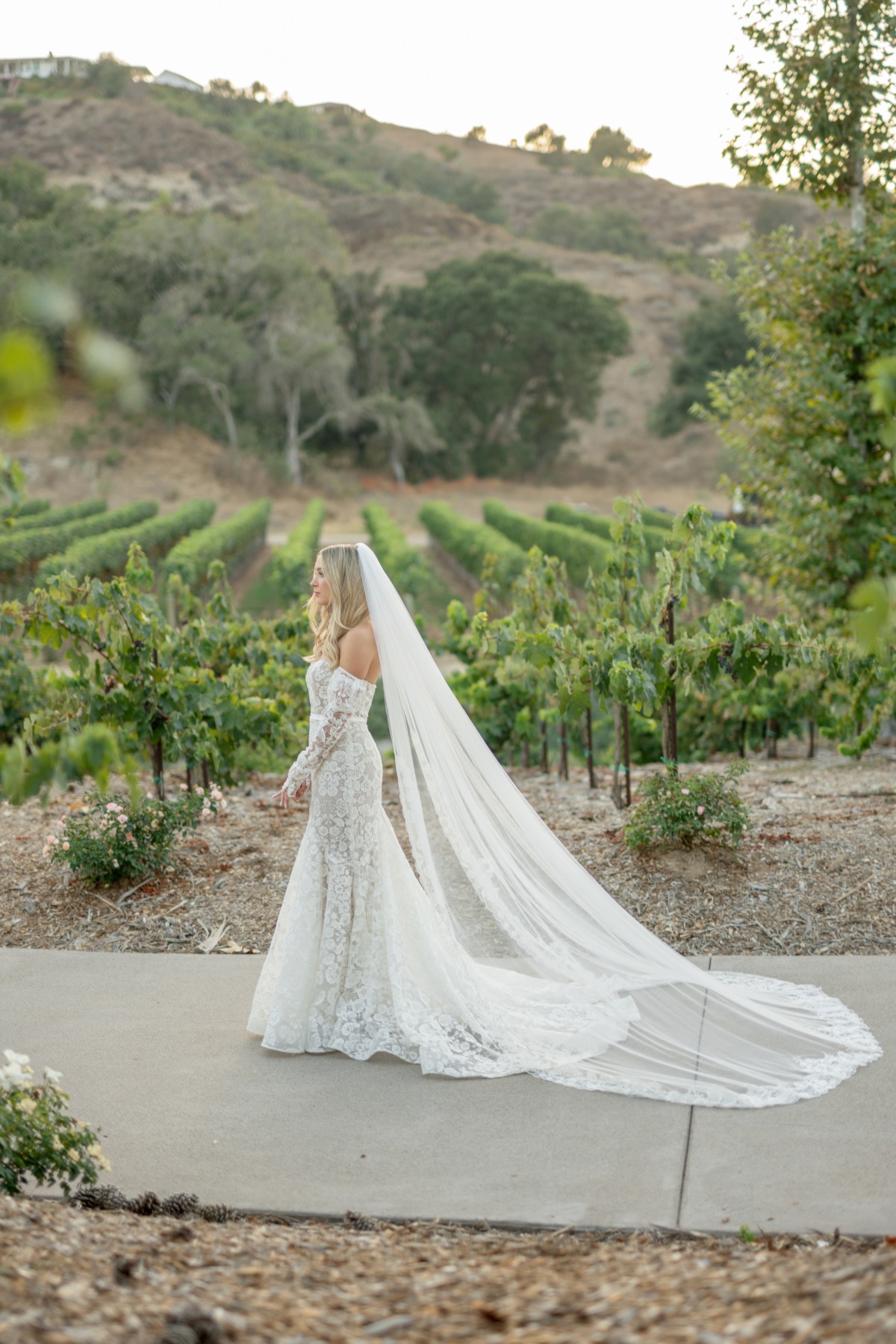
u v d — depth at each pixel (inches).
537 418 2699.3
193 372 2164.1
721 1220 101.3
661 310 3449.8
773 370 362.0
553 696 305.3
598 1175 112.0
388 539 1247.5
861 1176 108.7
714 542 223.0
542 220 4463.6
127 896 203.6
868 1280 68.9
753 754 369.1
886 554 331.0
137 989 168.7
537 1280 80.7
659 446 2849.4
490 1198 107.7
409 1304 74.7
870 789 270.5
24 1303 65.9
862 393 323.0
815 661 231.8
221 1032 153.4
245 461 2285.9
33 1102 104.3
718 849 207.0
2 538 870.4
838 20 327.3
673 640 231.8
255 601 1095.6
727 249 4478.3
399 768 153.6
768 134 345.1
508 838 158.2
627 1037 143.8
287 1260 87.0
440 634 890.1
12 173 2662.4
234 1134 123.5
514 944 155.8
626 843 215.6
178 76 4830.2
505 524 1542.8
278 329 2299.5
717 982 154.9
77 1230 88.6
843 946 177.0
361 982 148.6
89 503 1636.3
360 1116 128.0
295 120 4660.4
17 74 4589.1
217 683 252.4
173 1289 74.6
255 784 318.7
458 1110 129.2
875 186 355.3
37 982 171.8
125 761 69.4
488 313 2603.3
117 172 3651.6
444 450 2573.8
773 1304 67.4
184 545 947.3
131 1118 127.8
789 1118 123.3
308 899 148.9
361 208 3902.6
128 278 2245.3
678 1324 66.0
